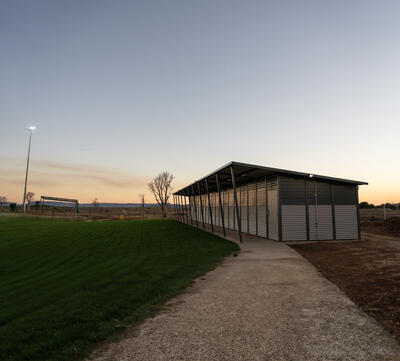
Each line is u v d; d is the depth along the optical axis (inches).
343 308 192.9
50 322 174.4
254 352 131.9
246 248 503.8
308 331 155.3
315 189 614.5
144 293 234.8
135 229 910.4
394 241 590.2
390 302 199.9
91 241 613.6
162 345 140.7
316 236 604.4
